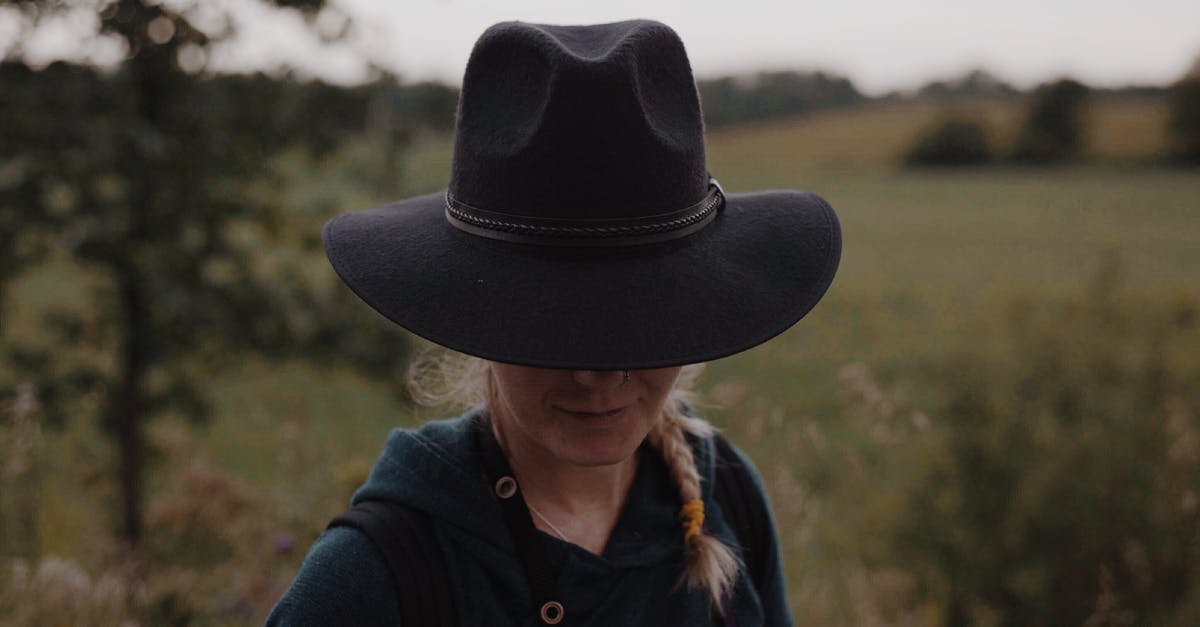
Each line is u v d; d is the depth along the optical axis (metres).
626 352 0.95
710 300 1.01
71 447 4.71
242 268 3.61
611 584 1.17
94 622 2.93
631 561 1.18
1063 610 3.40
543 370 1.02
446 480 1.11
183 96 3.37
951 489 3.60
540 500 1.18
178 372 4.00
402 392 3.74
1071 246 29.94
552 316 0.97
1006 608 3.49
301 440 7.54
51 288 10.14
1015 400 3.61
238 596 3.53
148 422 4.25
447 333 0.97
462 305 0.98
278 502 4.38
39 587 2.98
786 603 1.46
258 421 8.23
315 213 3.68
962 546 3.54
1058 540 3.46
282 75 3.52
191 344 3.80
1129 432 3.45
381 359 3.69
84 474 4.15
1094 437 3.45
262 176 3.60
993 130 70.44
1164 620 3.23
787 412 8.88
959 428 3.63
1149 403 3.47
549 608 1.12
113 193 3.38
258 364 3.91
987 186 54.19
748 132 82.62
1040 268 24.42
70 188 3.27
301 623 1.04
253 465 6.70
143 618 3.24
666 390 1.08
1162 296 3.70
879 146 72.81
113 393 3.83
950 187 53.56
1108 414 3.52
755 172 59.19
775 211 1.19
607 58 0.97
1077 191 50.53
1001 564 3.51
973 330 3.83
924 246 30.34
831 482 4.71
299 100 3.56
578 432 1.05
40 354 3.69
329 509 2.84
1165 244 29.88
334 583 1.05
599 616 1.16
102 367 3.86
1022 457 3.53
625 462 1.24
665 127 1.04
